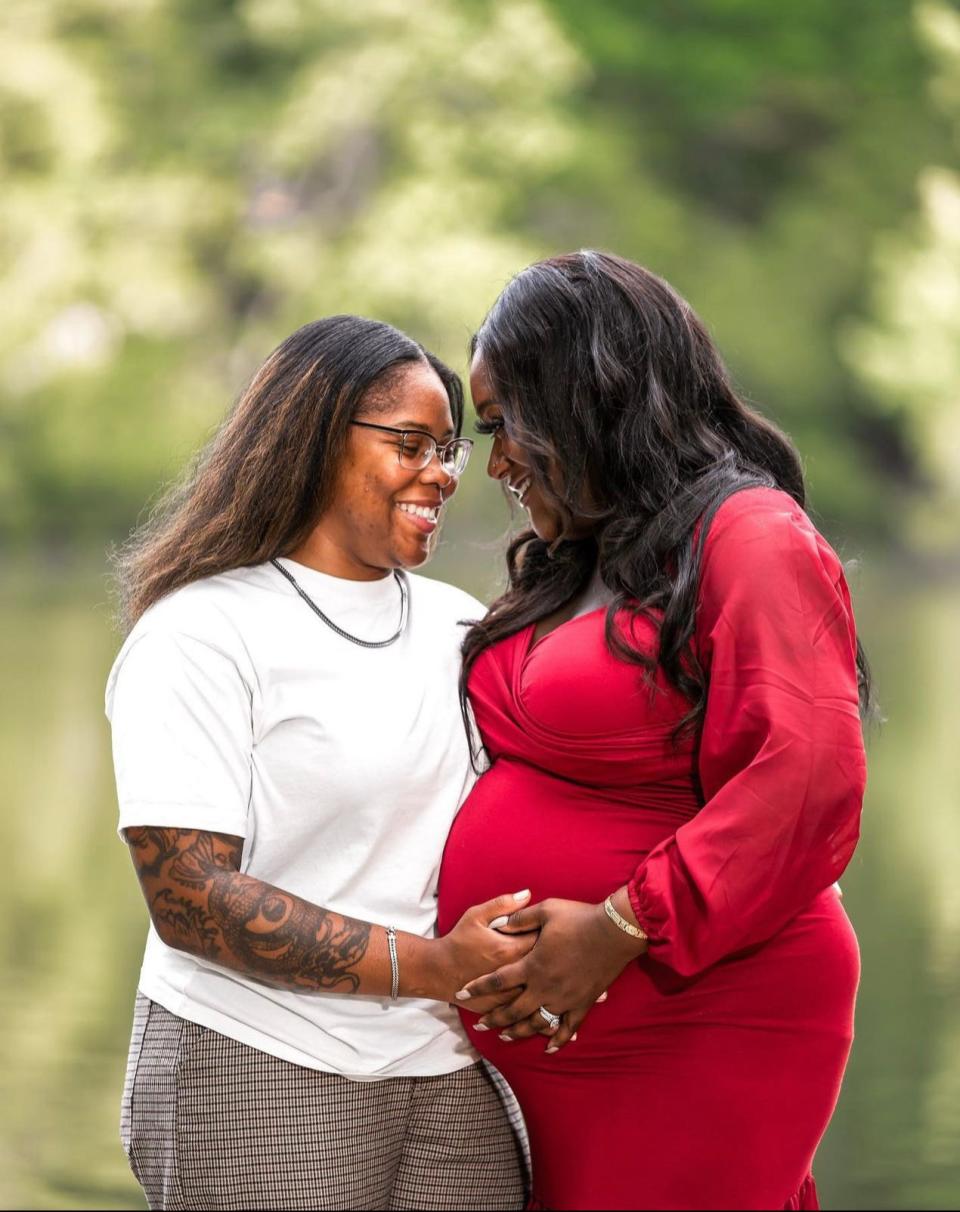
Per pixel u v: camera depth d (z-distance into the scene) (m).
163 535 2.75
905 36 29.83
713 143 30.39
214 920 2.55
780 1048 2.66
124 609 2.78
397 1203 2.79
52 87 26.28
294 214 27.16
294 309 26.14
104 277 26.39
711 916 2.47
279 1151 2.62
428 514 2.73
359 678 2.70
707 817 2.50
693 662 2.62
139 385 26.52
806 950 2.67
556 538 2.85
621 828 2.71
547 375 2.74
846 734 2.51
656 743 2.67
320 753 2.64
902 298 29.38
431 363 2.79
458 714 2.85
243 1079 2.62
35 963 6.55
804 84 29.72
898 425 30.19
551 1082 2.73
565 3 27.80
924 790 10.24
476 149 26.25
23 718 13.09
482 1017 2.68
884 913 7.25
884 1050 5.52
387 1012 2.70
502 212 26.47
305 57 26.58
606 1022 2.68
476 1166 2.82
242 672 2.62
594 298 2.75
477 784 2.82
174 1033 2.67
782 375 28.80
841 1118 4.95
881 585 26.09
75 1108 4.97
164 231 26.53
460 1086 2.79
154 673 2.61
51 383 26.45
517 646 2.84
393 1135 2.73
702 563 2.62
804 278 29.38
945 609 22.78
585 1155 2.73
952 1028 5.72
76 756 11.56
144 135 26.88
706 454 2.76
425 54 25.81
